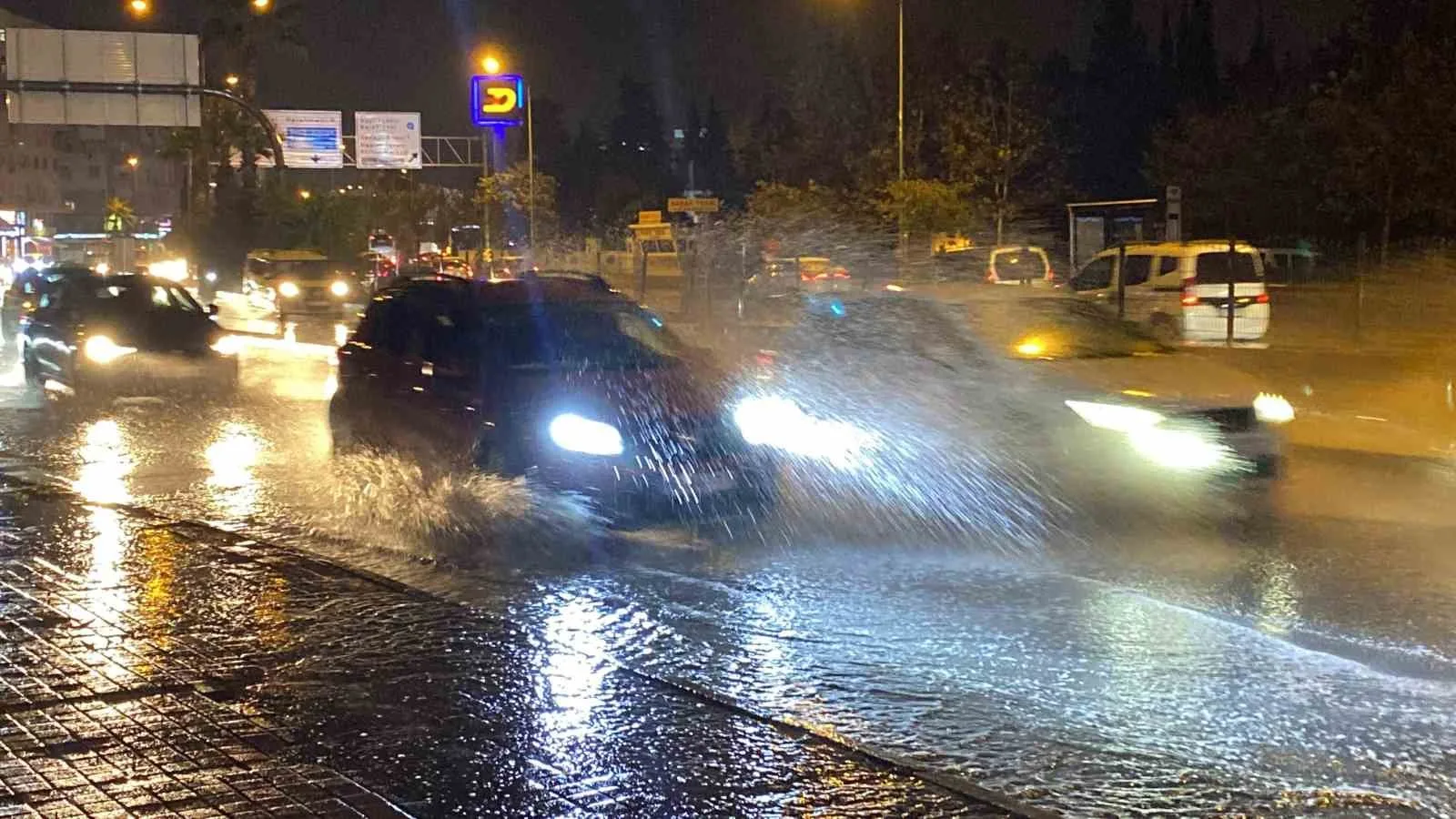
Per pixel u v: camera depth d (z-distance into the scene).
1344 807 5.03
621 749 5.57
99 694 6.25
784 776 5.29
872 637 7.26
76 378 18.67
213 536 9.86
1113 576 8.58
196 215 59.16
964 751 5.60
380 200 74.00
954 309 12.28
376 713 6.00
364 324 12.20
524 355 10.63
